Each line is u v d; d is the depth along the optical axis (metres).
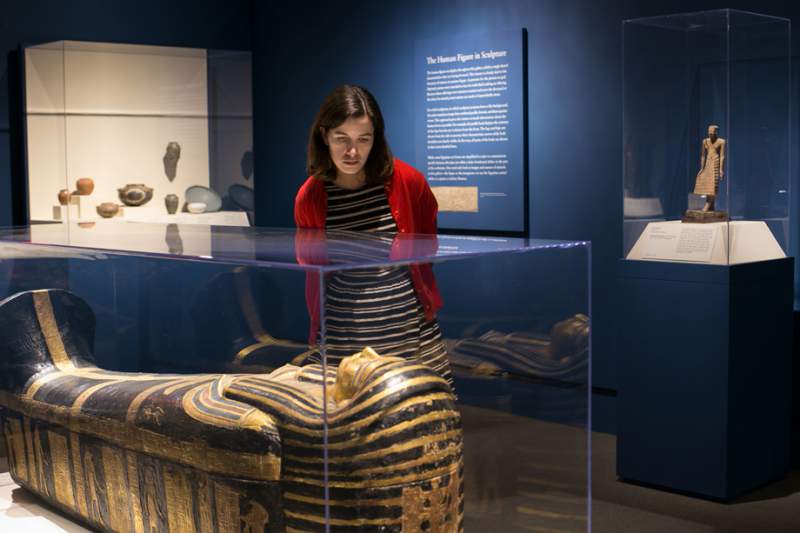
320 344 1.49
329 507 1.52
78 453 1.97
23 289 2.12
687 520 4.12
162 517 1.79
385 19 6.56
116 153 6.18
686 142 4.36
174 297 1.75
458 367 1.69
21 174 6.38
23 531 2.15
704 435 4.39
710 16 4.18
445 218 6.25
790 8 4.69
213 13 7.25
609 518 4.15
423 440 1.58
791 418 4.85
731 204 4.32
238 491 1.63
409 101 6.46
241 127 7.02
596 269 5.55
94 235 2.35
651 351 4.55
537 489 1.83
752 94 4.31
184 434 1.70
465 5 6.08
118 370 1.91
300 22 7.10
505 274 1.75
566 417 1.88
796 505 4.33
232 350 1.66
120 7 6.77
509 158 5.88
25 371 2.11
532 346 1.81
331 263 1.53
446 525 1.64
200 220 6.58
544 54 5.69
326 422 1.50
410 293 1.60
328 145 3.00
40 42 6.39
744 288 4.34
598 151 5.49
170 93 6.46
